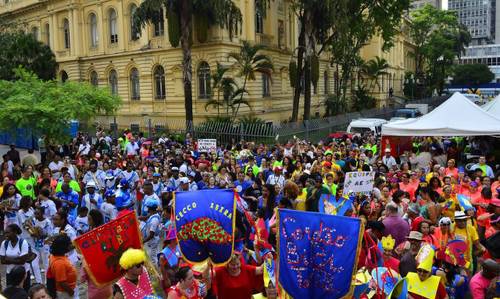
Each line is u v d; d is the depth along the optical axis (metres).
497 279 6.22
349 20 34.22
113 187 13.77
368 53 61.59
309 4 30.69
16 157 18.44
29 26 46.22
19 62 37.91
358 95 47.50
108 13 39.66
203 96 34.25
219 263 6.27
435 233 8.09
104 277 6.41
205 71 33.81
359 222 5.50
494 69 129.88
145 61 37.19
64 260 7.20
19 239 8.00
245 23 34.66
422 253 6.29
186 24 28.12
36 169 15.12
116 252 6.50
